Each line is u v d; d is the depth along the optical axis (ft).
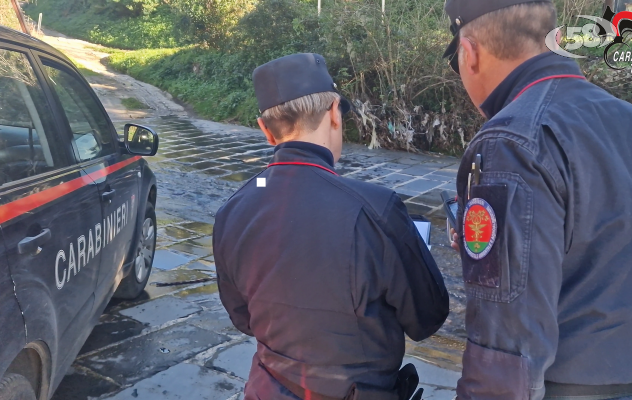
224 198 24.48
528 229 3.31
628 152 3.58
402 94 36.50
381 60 36.76
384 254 4.04
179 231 19.67
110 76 67.87
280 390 4.25
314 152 4.36
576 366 3.59
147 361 10.70
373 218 4.05
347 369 4.11
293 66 4.39
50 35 93.66
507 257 3.33
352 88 37.96
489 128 3.62
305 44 44.88
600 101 3.69
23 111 7.61
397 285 4.12
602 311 3.53
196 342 11.50
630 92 30.37
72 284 7.98
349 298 4.00
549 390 3.69
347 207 4.07
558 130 3.46
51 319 6.98
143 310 12.97
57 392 9.59
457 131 35.65
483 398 3.43
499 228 3.36
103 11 100.63
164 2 90.99
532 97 3.68
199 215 21.83
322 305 4.04
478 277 3.47
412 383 4.66
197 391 9.77
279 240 4.16
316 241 4.04
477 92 4.17
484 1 3.84
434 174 30.25
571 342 3.59
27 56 8.32
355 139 38.65
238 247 4.40
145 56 73.15
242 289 4.51
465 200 3.75
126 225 11.44
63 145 8.65
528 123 3.50
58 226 7.54
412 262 4.17
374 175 29.73
